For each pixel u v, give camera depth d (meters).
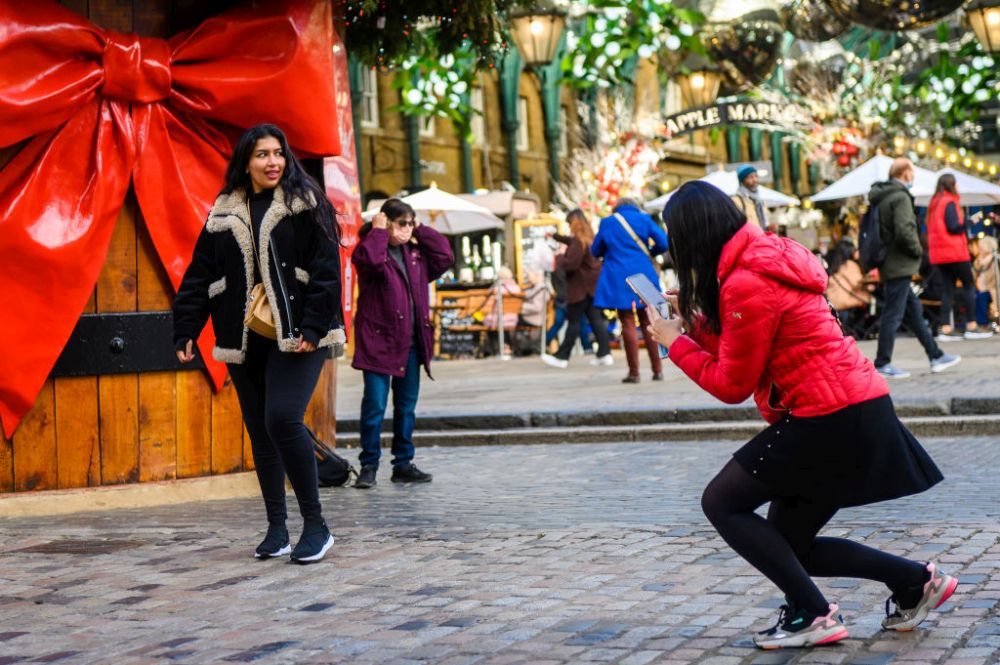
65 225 7.82
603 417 11.63
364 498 8.38
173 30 8.27
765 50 18.52
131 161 8.02
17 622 5.18
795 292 4.20
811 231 25.44
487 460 10.37
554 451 10.75
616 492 8.27
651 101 37.03
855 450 4.20
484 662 4.36
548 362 18.77
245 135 6.20
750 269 4.19
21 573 6.12
